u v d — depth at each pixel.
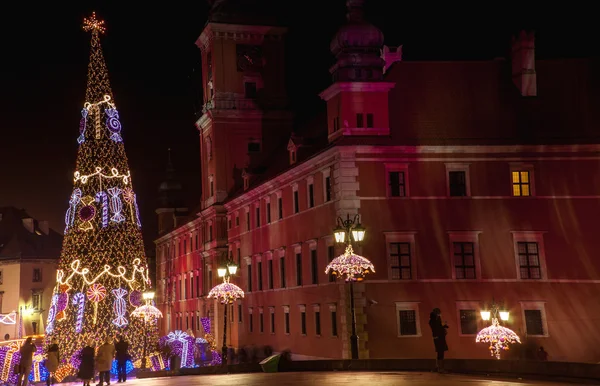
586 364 23.77
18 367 34.84
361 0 51.19
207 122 80.44
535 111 51.38
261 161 78.19
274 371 36.19
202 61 83.12
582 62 53.69
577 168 49.41
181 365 53.91
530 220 48.66
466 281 47.56
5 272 106.56
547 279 48.12
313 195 53.28
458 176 48.78
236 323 72.12
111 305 55.53
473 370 28.36
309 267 53.81
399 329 46.62
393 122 49.78
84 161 52.75
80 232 52.84
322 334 51.19
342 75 49.66
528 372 26.00
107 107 53.12
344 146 47.72
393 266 47.38
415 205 48.03
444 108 50.88
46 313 107.12
